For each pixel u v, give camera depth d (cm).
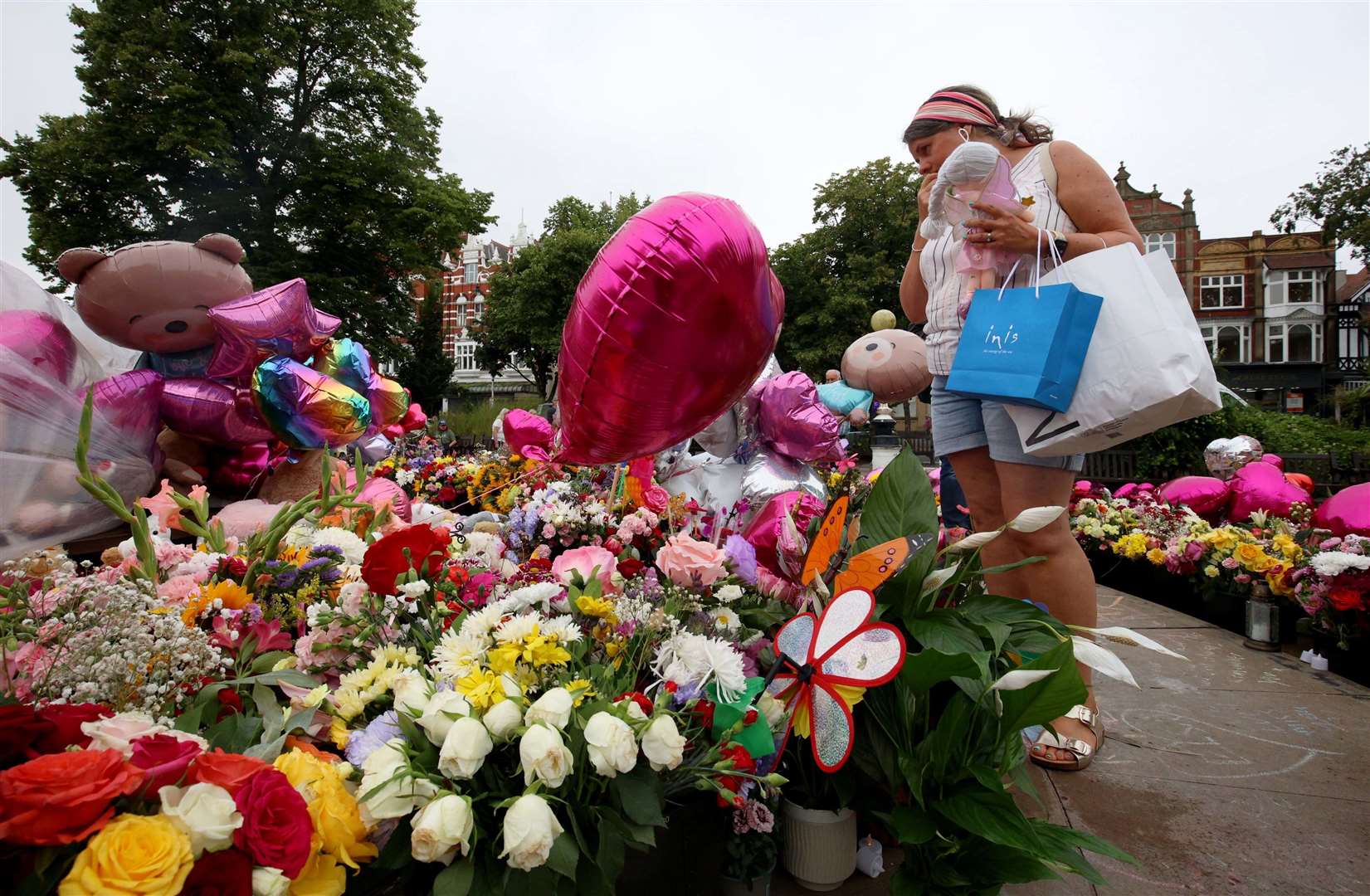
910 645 155
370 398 396
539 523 230
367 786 100
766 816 136
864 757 144
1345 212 2223
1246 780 201
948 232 222
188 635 118
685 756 127
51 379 183
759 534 215
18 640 113
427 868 107
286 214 1998
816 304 3028
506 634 119
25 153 1769
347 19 1958
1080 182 208
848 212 2927
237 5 1778
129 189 1750
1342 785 198
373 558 137
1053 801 190
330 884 93
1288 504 472
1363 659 285
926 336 248
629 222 146
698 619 151
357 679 121
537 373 3734
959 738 133
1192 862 163
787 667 152
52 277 1817
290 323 289
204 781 88
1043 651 143
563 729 107
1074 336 186
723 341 143
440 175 2264
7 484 160
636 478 250
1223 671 303
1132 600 460
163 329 280
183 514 191
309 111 1983
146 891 76
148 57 1722
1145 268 187
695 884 138
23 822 75
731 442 270
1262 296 4084
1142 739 229
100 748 91
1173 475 1093
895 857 165
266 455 324
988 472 238
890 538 164
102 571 154
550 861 96
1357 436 1355
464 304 5991
